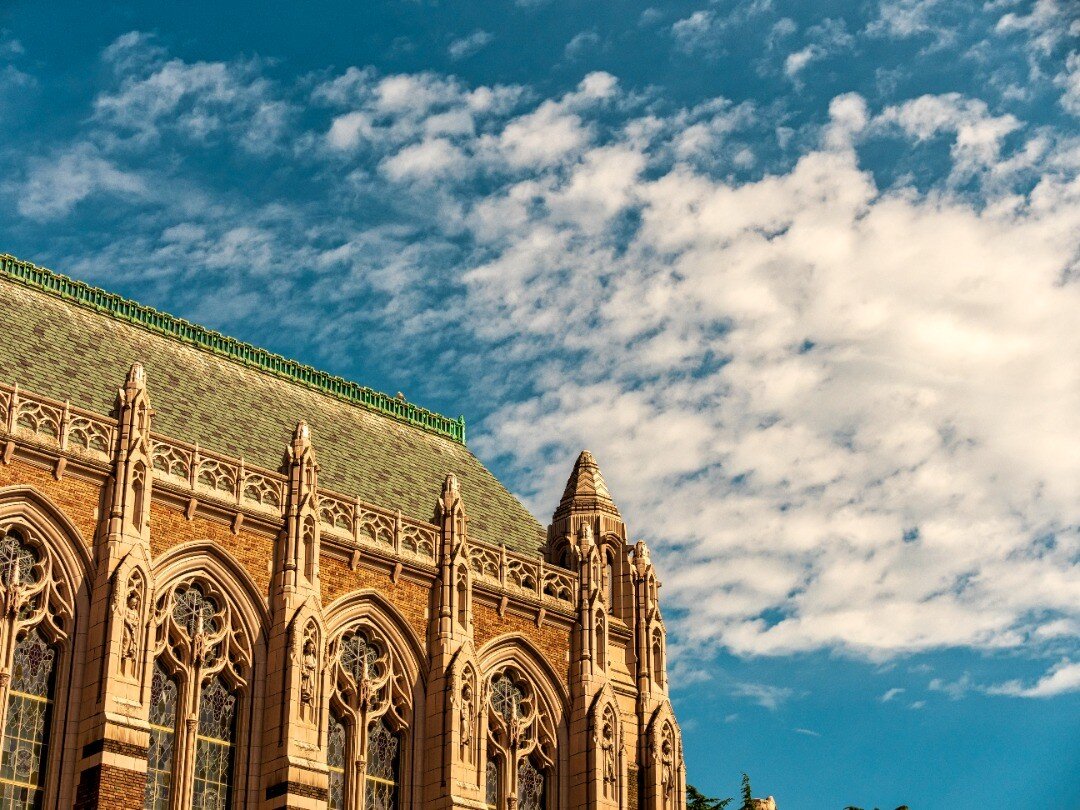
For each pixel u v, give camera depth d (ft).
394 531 179.83
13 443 152.87
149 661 153.58
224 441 182.91
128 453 159.12
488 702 180.34
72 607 153.38
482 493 211.20
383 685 174.19
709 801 252.83
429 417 219.61
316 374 209.05
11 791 146.00
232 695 163.22
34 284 185.47
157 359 189.37
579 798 183.83
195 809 156.76
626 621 198.18
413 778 173.47
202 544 163.32
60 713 149.89
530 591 189.47
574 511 202.39
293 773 159.12
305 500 170.91
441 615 178.70
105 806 145.28
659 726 192.24
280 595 166.40
